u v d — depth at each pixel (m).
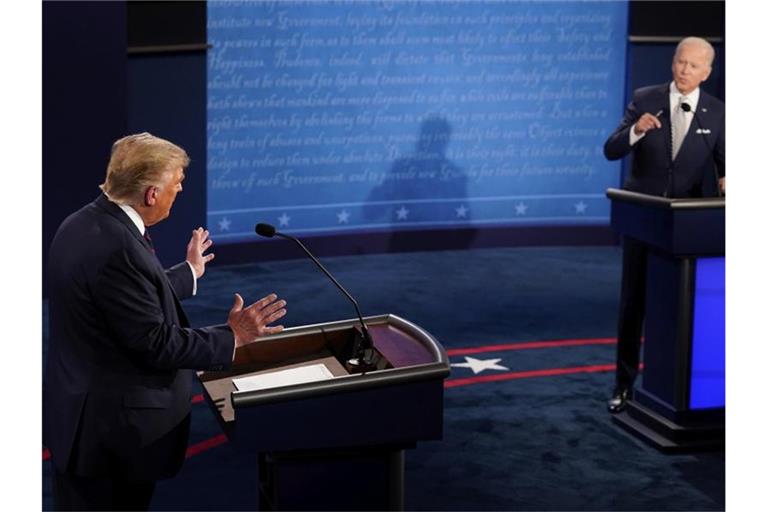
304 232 8.69
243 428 2.92
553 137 9.11
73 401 3.07
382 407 3.01
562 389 5.70
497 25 8.84
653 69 9.02
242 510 4.21
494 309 7.30
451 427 5.12
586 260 8.82
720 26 8.93
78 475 3.11
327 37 8.48
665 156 5.16
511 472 4.62
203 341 3.07
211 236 8.35
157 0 7.45
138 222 3.12
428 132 8.88
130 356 3.09
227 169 8.35
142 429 3.09
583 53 9.01
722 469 4.68
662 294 4.96
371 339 3.35
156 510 4.19
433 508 4.25
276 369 3.39
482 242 9.14
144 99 7.51
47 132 7.11
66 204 7.25
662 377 5.01
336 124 8.62
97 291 3.01
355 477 3.11
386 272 8.30
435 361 3.12
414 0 8.64
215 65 8.17
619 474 4.61
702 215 4.65
